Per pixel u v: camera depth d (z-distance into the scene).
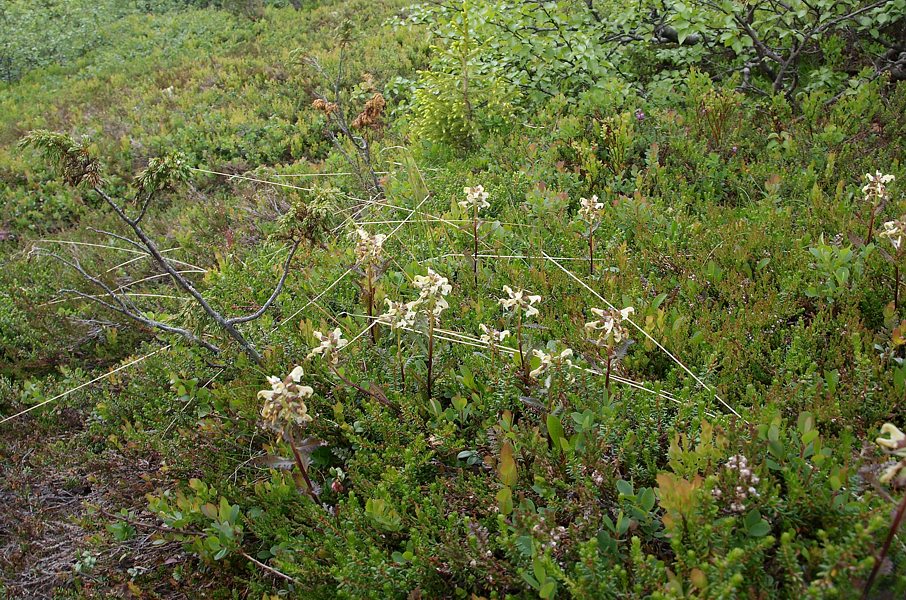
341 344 2.82
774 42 6.66
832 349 2.76
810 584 1.66
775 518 1.98
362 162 6.64
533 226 4.34
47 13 18.70
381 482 2.35
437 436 2.53
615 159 5.20
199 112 10.91
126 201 8.48
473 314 3.43
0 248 7.91
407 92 8.46
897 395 2.40
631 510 2.11
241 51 14.25
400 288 3.86
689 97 6.05
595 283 3.60
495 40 6.63
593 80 6.69
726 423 2.29
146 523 2.80
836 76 6.11
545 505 2.28
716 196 4.87
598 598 1.75
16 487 3.41
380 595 2.05
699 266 3.61
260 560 2.50
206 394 3.26
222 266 4.41
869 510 1.79
